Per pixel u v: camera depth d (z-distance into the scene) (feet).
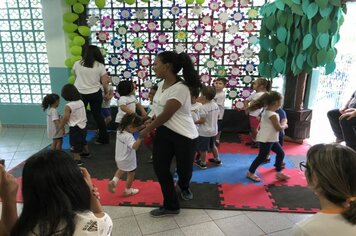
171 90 5.94
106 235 2.93
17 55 13.48
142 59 12.73
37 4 12.75
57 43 13.01
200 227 6.55
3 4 12.80
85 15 12.66
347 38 14.12
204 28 12.23
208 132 9.27
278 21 10.73
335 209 2.58
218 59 12.66
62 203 2.56
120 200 7.69
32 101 14.07
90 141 12.34
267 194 8.03
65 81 13.47
